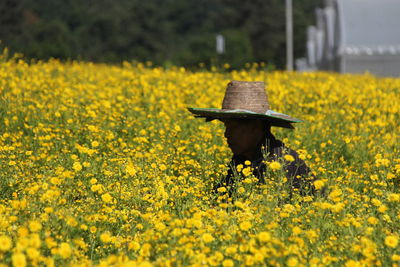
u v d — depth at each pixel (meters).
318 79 30.91
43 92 22.72
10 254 7.71
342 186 12.18
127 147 16.89
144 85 23.94
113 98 22.02
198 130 18.66
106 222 10.04
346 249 8.57
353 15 76.00
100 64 34.03
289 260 7.75
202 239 8.45
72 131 17.92
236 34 167.88
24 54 30.94
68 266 7.60
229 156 16.23
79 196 11.48
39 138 16.08
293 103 23.03
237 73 31.23
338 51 74.75
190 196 11.48
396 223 9.84
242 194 11.19
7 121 18.02
